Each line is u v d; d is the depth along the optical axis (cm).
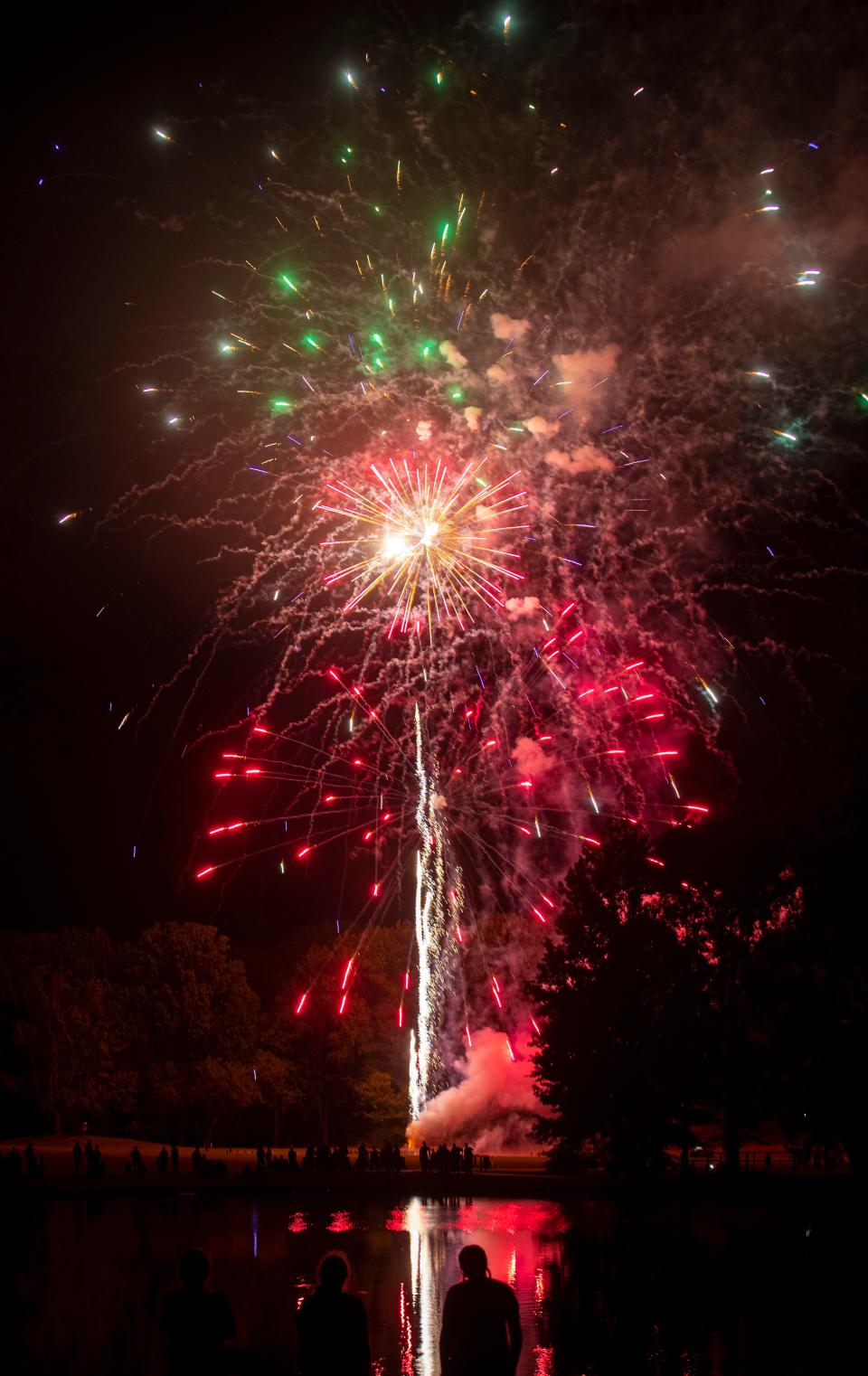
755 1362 1922
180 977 10738
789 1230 3791
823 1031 4684
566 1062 5478
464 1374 1194
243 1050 10806
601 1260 3098
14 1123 10631
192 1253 1248
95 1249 3462
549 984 5691
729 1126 5356
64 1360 1969
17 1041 10062
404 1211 4656
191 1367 1188
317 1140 11950
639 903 5562
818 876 4853
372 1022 11256
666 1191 5150
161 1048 10712
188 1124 11144
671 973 5334
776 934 5034
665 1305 2444
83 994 10412
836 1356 1962
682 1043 5206
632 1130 5231
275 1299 2531
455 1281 2809
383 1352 1995
